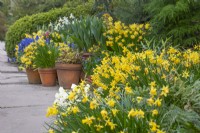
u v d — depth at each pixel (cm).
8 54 1051
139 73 309
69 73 582
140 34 593
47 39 703
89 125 224
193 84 269
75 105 259
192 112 236
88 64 568
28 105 471
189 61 334
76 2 1181
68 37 673
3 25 1593
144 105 246
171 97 260
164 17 512
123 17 688
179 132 219
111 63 370
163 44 424
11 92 569
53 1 1375
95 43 640
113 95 283
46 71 623
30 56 648
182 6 509
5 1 1980
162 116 232
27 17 1030
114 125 216
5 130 358
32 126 373
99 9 884
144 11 636
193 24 536
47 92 571
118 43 568
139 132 220
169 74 290
